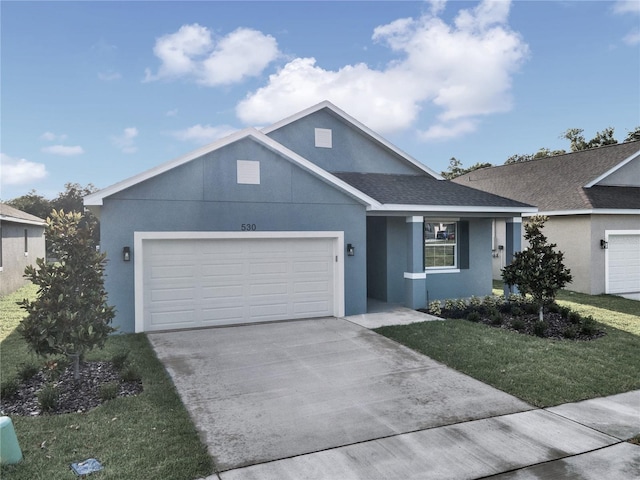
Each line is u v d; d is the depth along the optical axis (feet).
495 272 68.28
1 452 14.26
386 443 16.28
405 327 33.76
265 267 36.01
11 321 38.14
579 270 56.18
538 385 22.08
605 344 29.63
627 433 17.10
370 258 49.19
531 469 14.43
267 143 34.99
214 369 24.57
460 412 19.04
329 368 24.85
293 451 15.69
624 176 63.52
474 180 87.97
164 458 14.90
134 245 32.04
